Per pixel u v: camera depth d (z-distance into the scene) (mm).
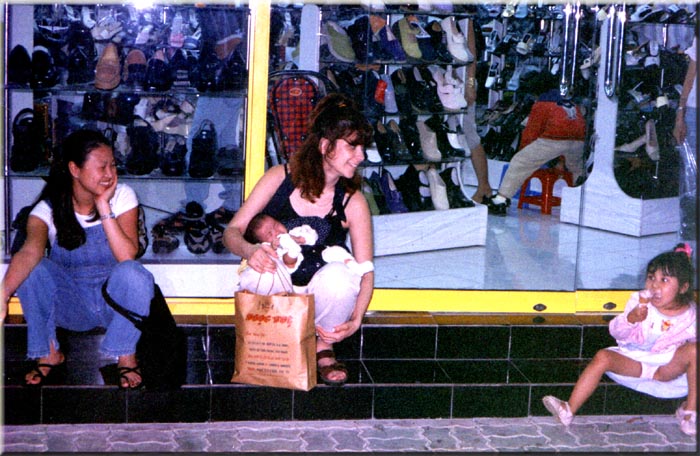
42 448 3205
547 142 6207
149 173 4391
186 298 4086
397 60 5148
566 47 5402
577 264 4480
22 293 3414
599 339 4082
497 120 6516
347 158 3430
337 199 3568
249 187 4195
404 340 3945
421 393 3594
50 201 3479
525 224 6281
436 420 3609
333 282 3447
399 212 5336
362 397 3561
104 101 4367
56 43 4277
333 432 3447
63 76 4266
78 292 3557
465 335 3986
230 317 4051
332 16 4949
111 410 3424
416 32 5324
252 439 3352
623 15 5281
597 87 5676
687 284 3520
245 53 4305
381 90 5156
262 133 4152
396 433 3461
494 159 6855
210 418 3479
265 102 4129
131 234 3578
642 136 5836
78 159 3363
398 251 5344
